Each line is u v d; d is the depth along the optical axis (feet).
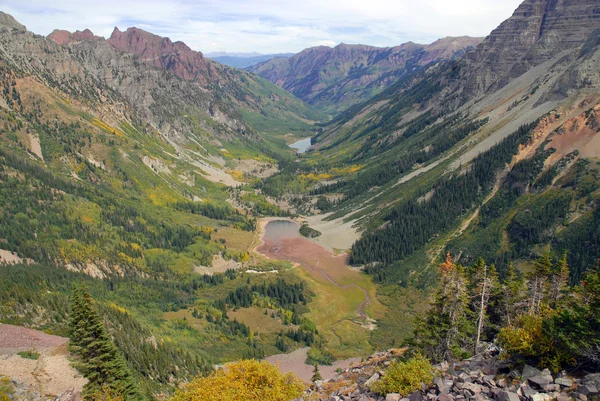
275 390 149.69
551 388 103.71
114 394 171.01
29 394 171.42
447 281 198.90
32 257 429.38
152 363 260.83
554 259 428.15
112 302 395.96
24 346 214.28
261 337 400.26
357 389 139.54
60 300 301.22
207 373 282.77
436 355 187.01
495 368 124.77
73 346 172.65
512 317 219.61
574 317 117.39
